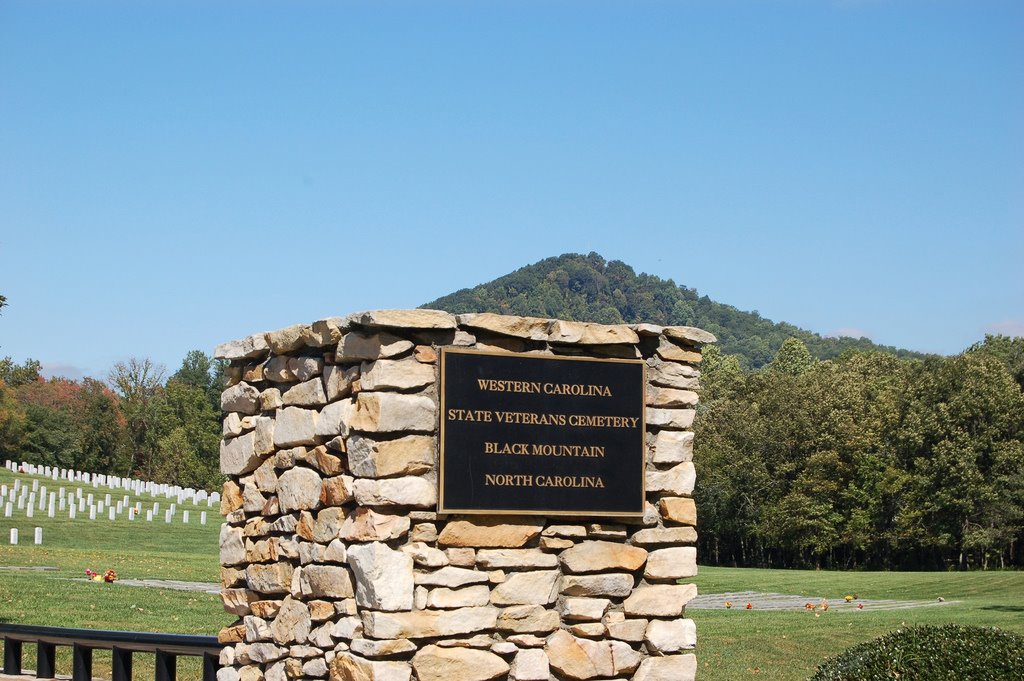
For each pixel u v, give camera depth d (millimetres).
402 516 8047
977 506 59406
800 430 66875
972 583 35031
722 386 77250
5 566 29609
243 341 10141
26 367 109188
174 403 99938
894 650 9602
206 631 18562
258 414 10016
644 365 8961
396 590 7867
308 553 8789
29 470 76062
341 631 8172
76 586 23844
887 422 63906
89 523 48062
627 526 8891
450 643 8055
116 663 12086
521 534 8422
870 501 63156
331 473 8586
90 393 102000
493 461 8328
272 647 9242
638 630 8742
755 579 39938
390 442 8000
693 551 9031
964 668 9188
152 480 93250
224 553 10172
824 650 20109
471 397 8305
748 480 67562
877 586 36281
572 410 8656
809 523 64250
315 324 8781
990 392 60312
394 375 8086
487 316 8453
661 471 9047
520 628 8297
